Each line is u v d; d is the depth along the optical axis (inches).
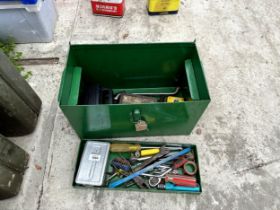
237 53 67.6
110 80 57.8
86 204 45.8
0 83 39.8
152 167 47.0
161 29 71.6
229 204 46.3
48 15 65.2
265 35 71.7
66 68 42.7
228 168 50.1
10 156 43.3
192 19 74.2
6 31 63.2
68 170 49.1
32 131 53.4
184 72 54.7
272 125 55.9
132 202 46.0
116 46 47.8
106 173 47.3
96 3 69.7
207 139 53.3
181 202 46.1
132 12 75.1
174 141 52.9
